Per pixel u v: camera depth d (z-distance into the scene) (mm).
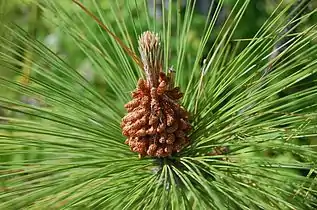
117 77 889
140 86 802
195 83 886
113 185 790
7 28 832
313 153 800
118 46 889
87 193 734
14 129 784
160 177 773
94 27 1200
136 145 809
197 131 833
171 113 799
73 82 901
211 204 782
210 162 810
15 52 822
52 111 836
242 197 765
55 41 1496
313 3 1070
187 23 939
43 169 742
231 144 790
